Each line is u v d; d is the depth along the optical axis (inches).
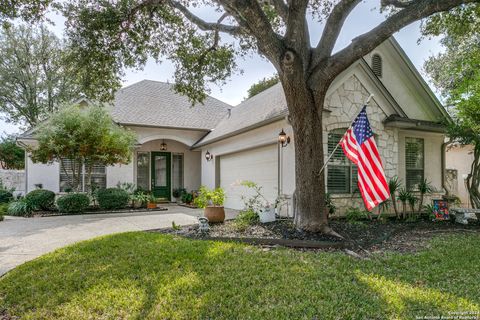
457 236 304.2
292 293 151.4
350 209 387.5
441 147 517.3
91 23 332.2
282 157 413.1
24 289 164.9
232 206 557.9
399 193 422.3
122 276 178.5
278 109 421.7
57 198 503.2
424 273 183.2
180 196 687.1
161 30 396.5
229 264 195.6
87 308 140.7
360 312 131.8
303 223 284.7
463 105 395.2
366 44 264.1
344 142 262.8
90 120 465.7
